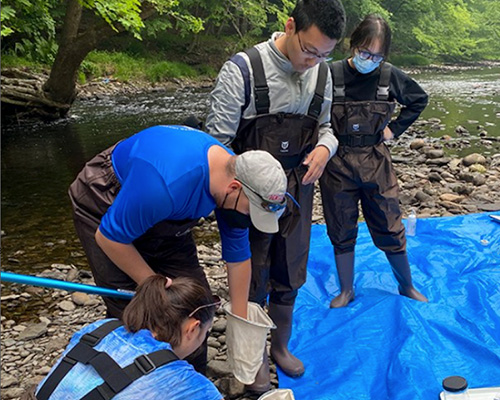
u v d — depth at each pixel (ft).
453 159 25.00
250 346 7.72
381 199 11.09
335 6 7.38
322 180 11.23
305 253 9.10
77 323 11.78
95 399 4.90
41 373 10.00
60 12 53.31
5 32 22.81
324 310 11.57
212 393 5.28
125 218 6.46
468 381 8.98
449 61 104.47
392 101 11.03
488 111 40.70
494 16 118.52
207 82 61.98
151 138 6.72
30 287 13.20
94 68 52.90
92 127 34.40
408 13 97.76
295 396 9.01
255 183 6.48
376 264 13.56
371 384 9.15
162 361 5.14
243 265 7.74
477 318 10.86
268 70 8.02
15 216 18.63
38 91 35.09
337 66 10.68
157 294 5.61
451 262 13.46
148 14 32.99
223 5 68.08
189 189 6.48
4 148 28.73
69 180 22.76
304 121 8.40
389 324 10.58
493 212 16.79
